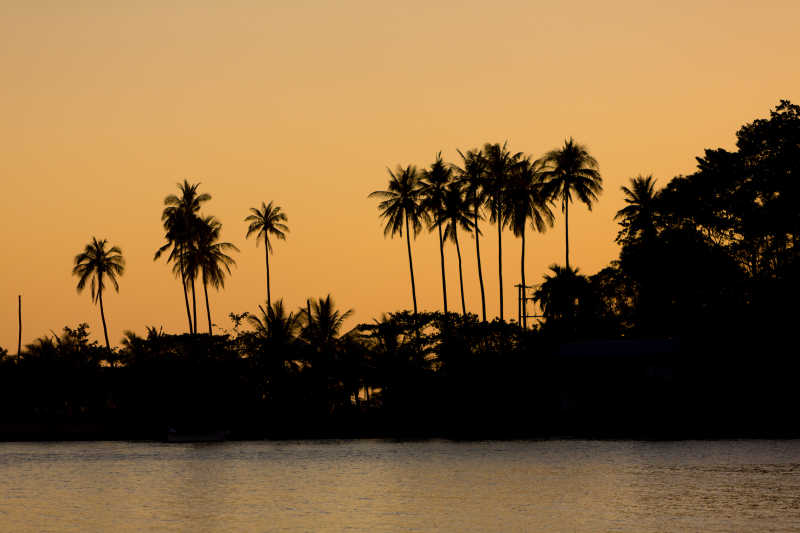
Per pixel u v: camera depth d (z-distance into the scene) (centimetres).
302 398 19638
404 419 18275
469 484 9112
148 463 12769
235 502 8238
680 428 15812
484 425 17500
